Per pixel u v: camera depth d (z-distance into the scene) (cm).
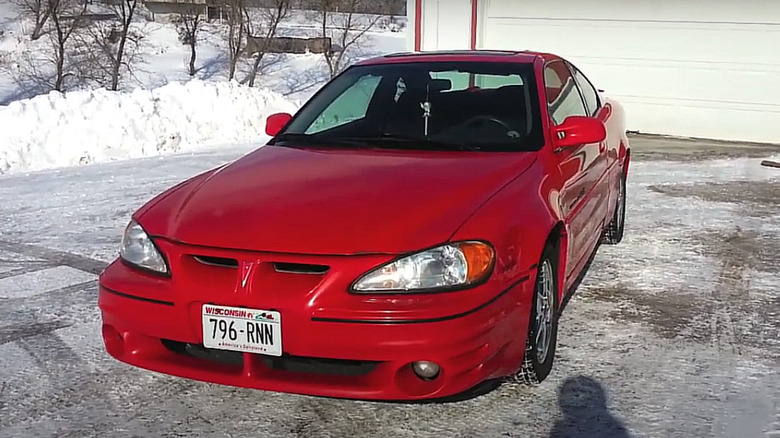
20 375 352
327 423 306
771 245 566
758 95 1065
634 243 575
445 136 383
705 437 290
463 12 1226
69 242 582
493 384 324
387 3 3316
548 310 340
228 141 1104
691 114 1112
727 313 426
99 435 298
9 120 945
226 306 279
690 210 681
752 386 334
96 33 2462
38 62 2366
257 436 296
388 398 278
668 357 366
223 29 2788
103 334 319
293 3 2886
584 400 322
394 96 417
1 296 461
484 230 290
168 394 334
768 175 838
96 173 852
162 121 1060
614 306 438
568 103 454
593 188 442
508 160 353
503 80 415
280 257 279
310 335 272
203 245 290
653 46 1114
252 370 286
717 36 1073
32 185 791
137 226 317
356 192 314
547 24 1177
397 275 274
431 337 269
